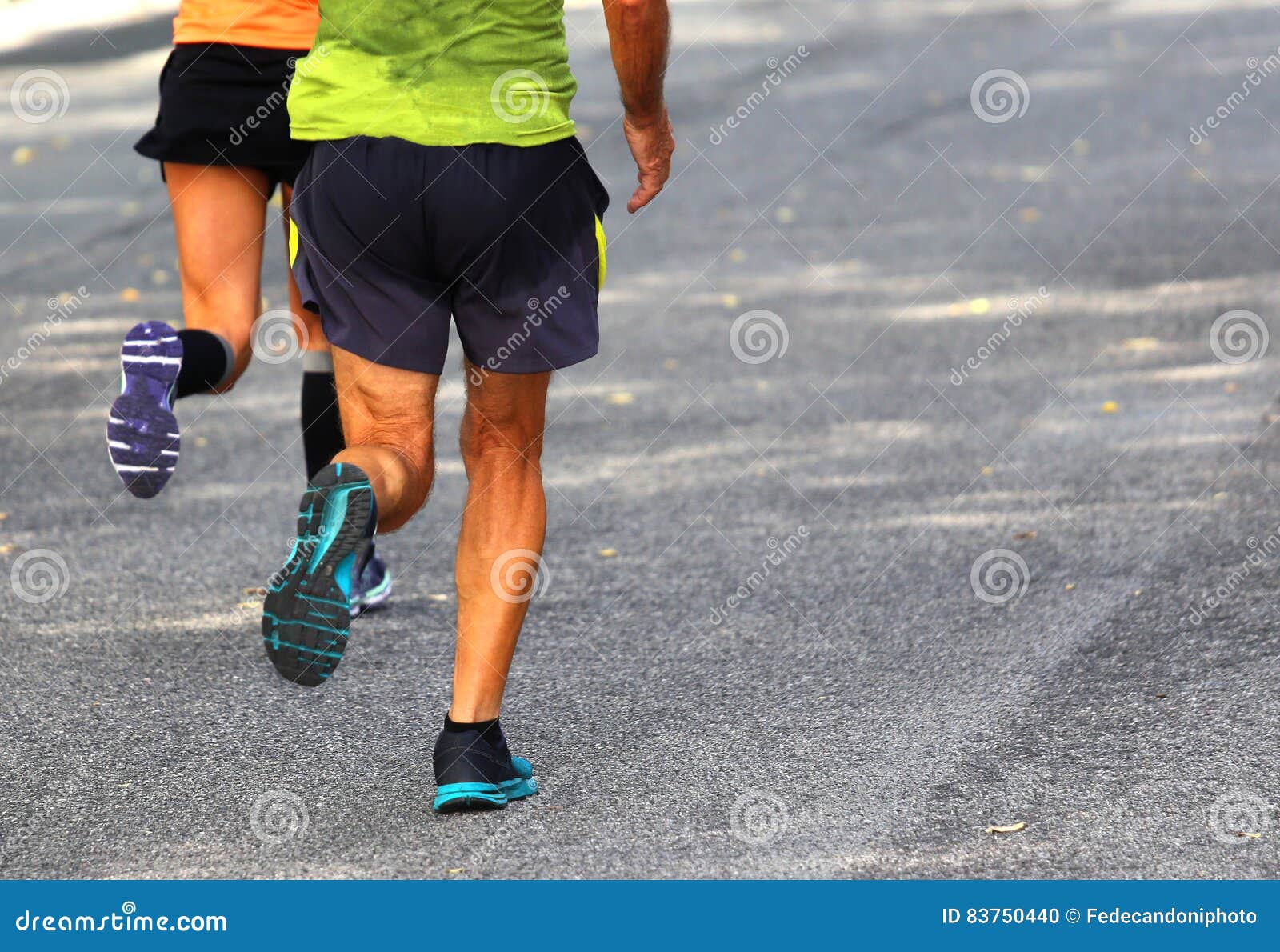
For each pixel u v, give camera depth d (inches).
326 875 447.5
